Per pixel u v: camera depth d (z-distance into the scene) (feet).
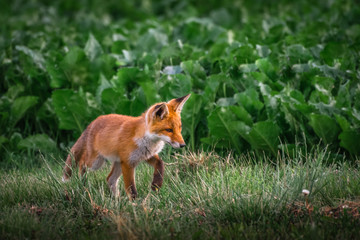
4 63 70.54
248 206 37.19
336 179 41.96
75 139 61.16
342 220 33.63
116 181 46.26
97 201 40.57
